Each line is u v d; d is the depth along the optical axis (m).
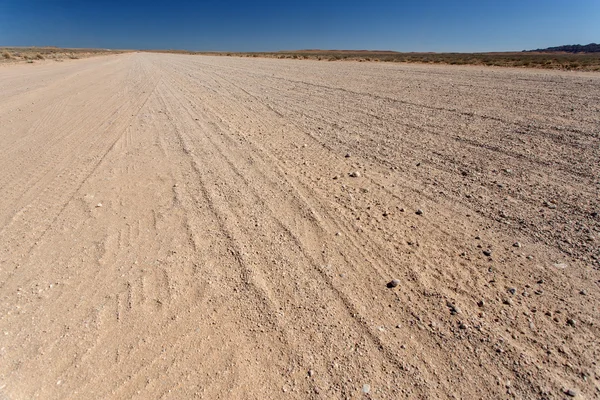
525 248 3.32
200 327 2.59
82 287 3.02
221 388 2.15
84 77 20.11
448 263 3.18
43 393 2.14
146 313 2.72
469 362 2.27
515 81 13.90
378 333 2.51
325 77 18.39
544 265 3.09
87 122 8.85
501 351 2.33
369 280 3.02
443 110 8.76
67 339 2.51
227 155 6.14
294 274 3.12
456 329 2.51
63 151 6.61
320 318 2.65
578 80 13.58
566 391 2.07
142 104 11.12
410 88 12.88
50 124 8.73
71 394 2.13
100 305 2.81
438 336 2.46
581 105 8.49
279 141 6.90
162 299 2.86
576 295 2.76
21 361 2.36
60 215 4.23
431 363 2.27
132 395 2.12
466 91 11.54
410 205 4.21
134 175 5.37
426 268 3.13
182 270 3.19
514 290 2.83
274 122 8.45
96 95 13.21
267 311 2.73
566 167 4.96
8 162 6.12
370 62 35.66
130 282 3.05
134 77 19.95
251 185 4.91
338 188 4.75
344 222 3.91
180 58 51.81
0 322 2.67
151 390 2.14
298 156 6.02
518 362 2.25
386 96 11.27
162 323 2.63
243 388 2.14
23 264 3.34
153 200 4.54
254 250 3.46
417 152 5.91
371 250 3.41
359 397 2.07
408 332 2.51
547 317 2.57
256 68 26.88
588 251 3.22
